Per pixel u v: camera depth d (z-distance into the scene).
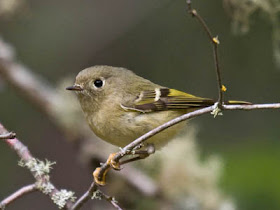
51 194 6.41
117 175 10.09
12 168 11.18
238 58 11.02
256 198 9.45
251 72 10.99
